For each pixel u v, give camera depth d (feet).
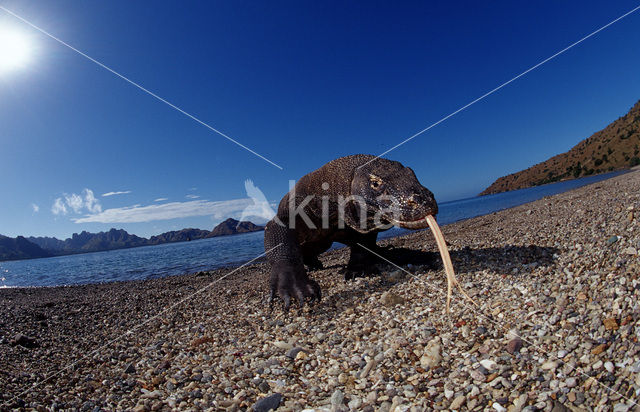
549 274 19.95
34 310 27.68
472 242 34.04
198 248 124.98
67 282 65.16
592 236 23.99
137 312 26.78
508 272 21.84
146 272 65.92
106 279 63.05
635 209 26.32
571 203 50.62
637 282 14.61
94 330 23.12
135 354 18.67
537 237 28.45
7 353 18.44
